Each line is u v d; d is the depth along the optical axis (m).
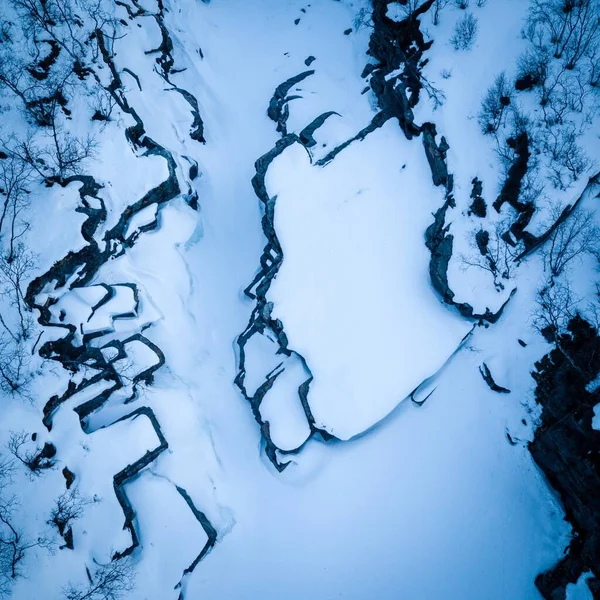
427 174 21.00
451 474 17.16
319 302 19.55
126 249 20.31
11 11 21.20
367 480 17.39
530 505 16.34
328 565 16.30
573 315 17.14
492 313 18.23
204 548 15.90
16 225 18.50
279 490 17.59
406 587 15.83
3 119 19.86
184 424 17.81
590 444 14.86
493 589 15.55
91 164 20.34
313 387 18.20
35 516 14.95
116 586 14.74
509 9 21.55
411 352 18.33
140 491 16.22
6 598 14.01
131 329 18.80
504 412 17.52
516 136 19.55
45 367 16.89
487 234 19.00
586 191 18.38
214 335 20.75
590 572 14.65
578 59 19.59
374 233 20.66
